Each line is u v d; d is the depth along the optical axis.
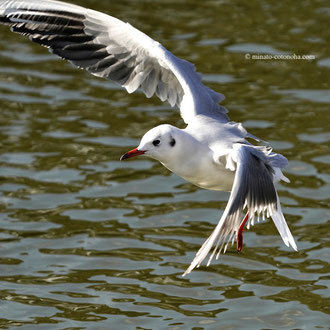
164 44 22.09
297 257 13.82
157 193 15.86
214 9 24.67
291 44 22.23
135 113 19.08
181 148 10.07
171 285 13.10
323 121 18.45
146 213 15.14
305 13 24.22
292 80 20.58
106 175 16.44
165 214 15.11
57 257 13.83
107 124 18.48
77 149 17.38
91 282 13.19
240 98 19.62
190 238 14.35
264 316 12.33
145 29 22.98
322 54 21.72
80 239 14.33
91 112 19.06
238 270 13.52
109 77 11.81
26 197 15.59
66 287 13.05
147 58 11.59
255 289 12.98
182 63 11.40
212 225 14.77
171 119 18.77
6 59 21.72
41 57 21.98
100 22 11.45
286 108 19.12
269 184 9.62
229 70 20.98
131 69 11.76
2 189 15.82
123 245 14.15
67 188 15.93
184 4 25.03
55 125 18.41
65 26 11.55
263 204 9.53
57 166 16.72
